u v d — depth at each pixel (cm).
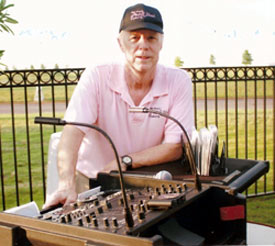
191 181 155
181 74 250
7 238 116
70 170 213
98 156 242
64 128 227
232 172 176
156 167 218
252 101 1692
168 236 123
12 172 713
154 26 216
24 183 635
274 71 507
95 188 171
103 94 234
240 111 1448
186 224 140
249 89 1891
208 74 498
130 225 112
